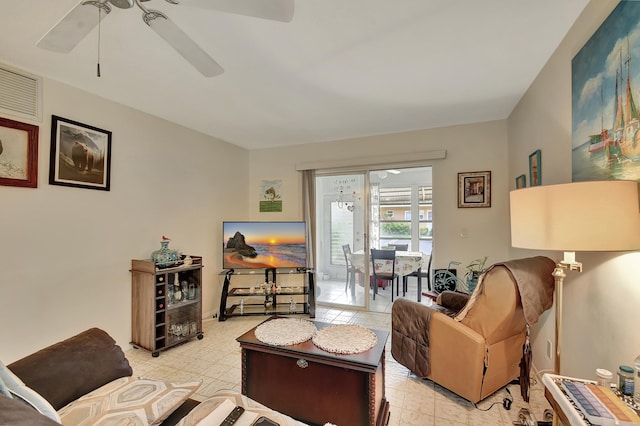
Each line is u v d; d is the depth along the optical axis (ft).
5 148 6.96
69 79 7.84
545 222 4.27
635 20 3.84
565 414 3.56
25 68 7.24
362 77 7.89
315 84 8.27
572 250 4.03
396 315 8.27
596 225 3.92
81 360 4.73
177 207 11.39
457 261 11.72
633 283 4.07
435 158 11.93
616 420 3.11
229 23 5.62
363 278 13.76
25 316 7.27
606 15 4.56
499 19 5.61
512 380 7.31
